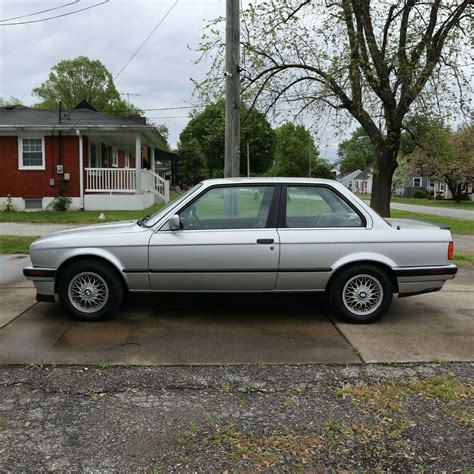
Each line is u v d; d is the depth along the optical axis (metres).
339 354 4.47
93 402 3.55
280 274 5.19
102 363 4.21
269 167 60.97
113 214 17.80
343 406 3.52
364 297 5.34
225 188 5.30
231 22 9.83
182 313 5.71
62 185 19.70
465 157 38.31
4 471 2.74
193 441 3.04
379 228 5.30
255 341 4.79
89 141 20.52
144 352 4.48
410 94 12.66
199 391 3.73
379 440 3.08
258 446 3.00
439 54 12.77
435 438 3.11
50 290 5.32
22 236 11.91
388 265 5.25
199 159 56.44
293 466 2.81
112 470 2.76
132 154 32.22
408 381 3.93
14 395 3.65
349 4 12.38
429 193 59.94
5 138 19.53
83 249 5.18
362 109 13.25
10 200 19.62
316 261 5.19
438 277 5.34
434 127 13.64
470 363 4.30
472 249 12.09
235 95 9.95
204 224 5.24
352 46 12.38
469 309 6.06
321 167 65.44
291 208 5.29
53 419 3.31
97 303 5.31
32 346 4.60
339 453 2.94
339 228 5.27
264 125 14.55
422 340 4.87
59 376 3.97
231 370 4.11
